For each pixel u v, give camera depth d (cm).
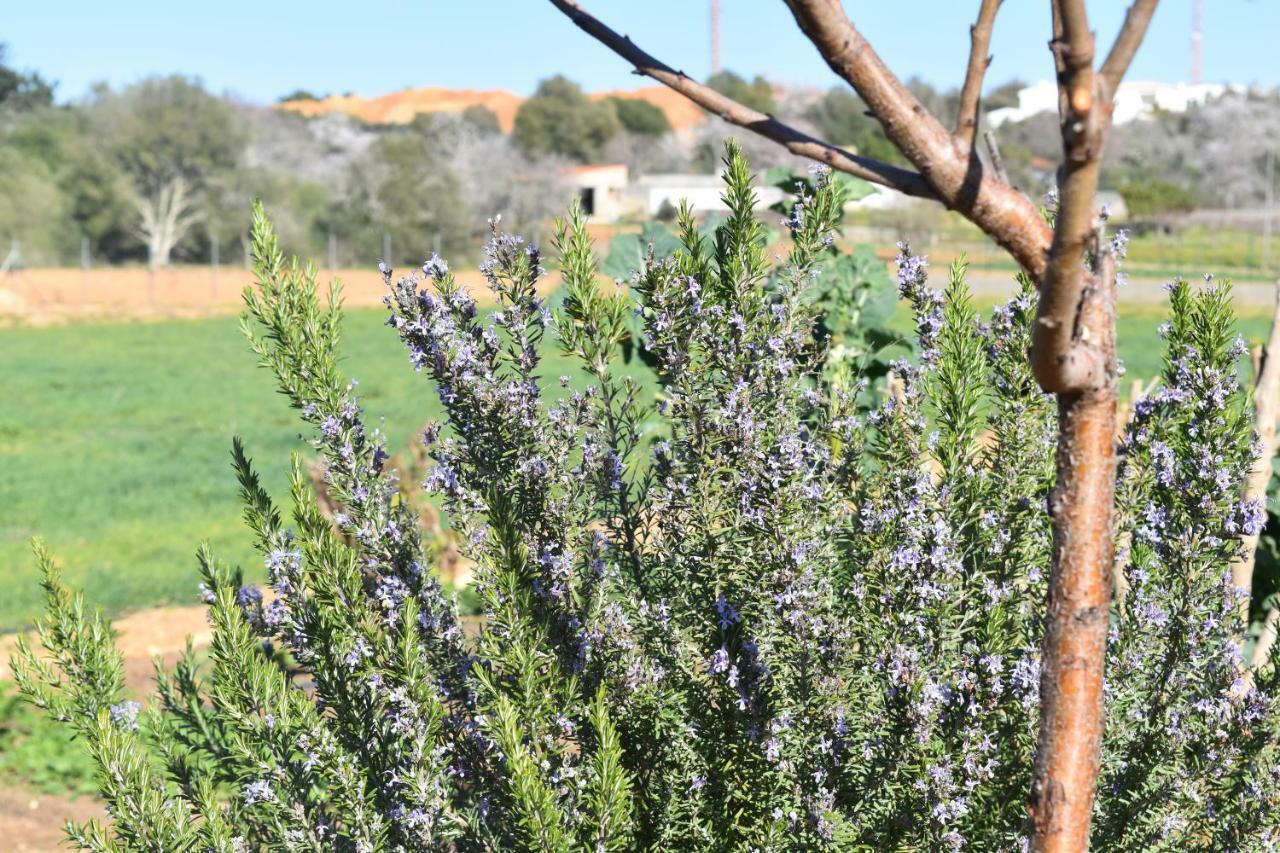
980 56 122
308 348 243
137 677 880
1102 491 128
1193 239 7725
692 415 231
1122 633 228
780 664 221
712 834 221
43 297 5872
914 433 243
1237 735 220
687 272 241
